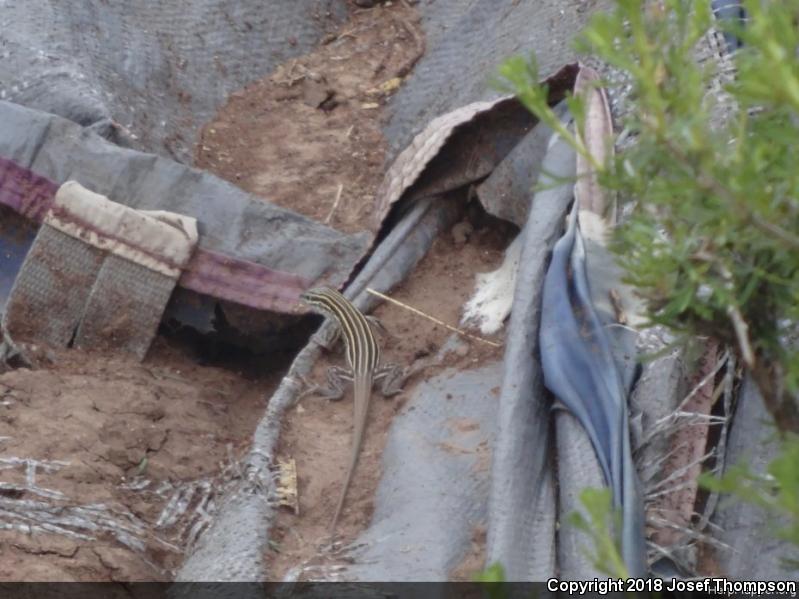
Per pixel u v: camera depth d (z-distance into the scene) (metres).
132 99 12.49
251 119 13.64
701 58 8.24
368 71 14.24
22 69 11.62
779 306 4.07
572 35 11.74
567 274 8.30
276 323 10.77
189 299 10.73
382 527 7.82
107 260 10.34
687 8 3.90
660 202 3.61
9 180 10.59
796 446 3.14
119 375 10.01
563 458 7.55
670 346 4.32
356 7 15.24
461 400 8.87
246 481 8.41
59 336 10.36
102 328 10.41
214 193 10.80
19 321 10.30
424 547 7.52
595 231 8.48
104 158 10.73
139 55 12.96
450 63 13.59
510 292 9.77
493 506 7.39
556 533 7.34
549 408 7.93
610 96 9.54
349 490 8.34
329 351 9.80
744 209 3.39
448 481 8.02
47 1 12.41
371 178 12.79
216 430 9.59
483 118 10.18
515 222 10.10
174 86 13.23
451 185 10.47
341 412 9.28
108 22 12.91
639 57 3.74
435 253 10.52
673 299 3.87
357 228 11.92
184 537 8.29
